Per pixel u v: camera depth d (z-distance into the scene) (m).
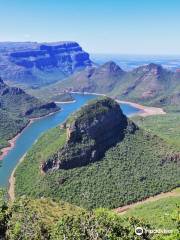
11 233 98.38
